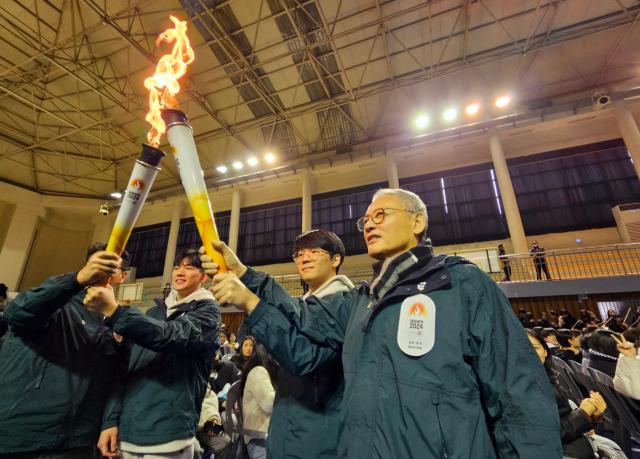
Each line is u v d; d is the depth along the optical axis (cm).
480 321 85
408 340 87
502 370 80
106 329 165
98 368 158
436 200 1278
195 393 168
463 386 79
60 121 1362
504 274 955
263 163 1456
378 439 81
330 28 1018
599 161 1112
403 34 1038
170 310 183
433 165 1323
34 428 136
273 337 103
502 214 1173
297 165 1409
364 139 1335
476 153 1272
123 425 153
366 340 97
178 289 189
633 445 353
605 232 1041
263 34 1049
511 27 995
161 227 1681
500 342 83
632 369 213
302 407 124
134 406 154
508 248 1130
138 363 162
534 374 79
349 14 984
